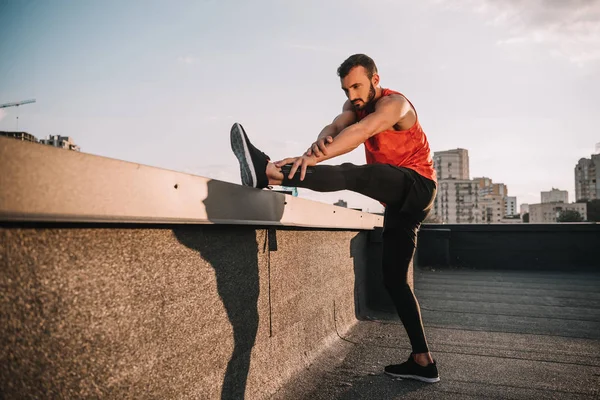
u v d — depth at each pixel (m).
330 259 3.06
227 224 1.50
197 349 1.44
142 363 1.18
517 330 3.58
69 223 0.97
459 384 2.34
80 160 0.91
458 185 167.38
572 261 8.07
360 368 2.57
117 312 1.10
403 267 2.40
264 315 1.97
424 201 2.20
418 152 2.24
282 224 1.98
